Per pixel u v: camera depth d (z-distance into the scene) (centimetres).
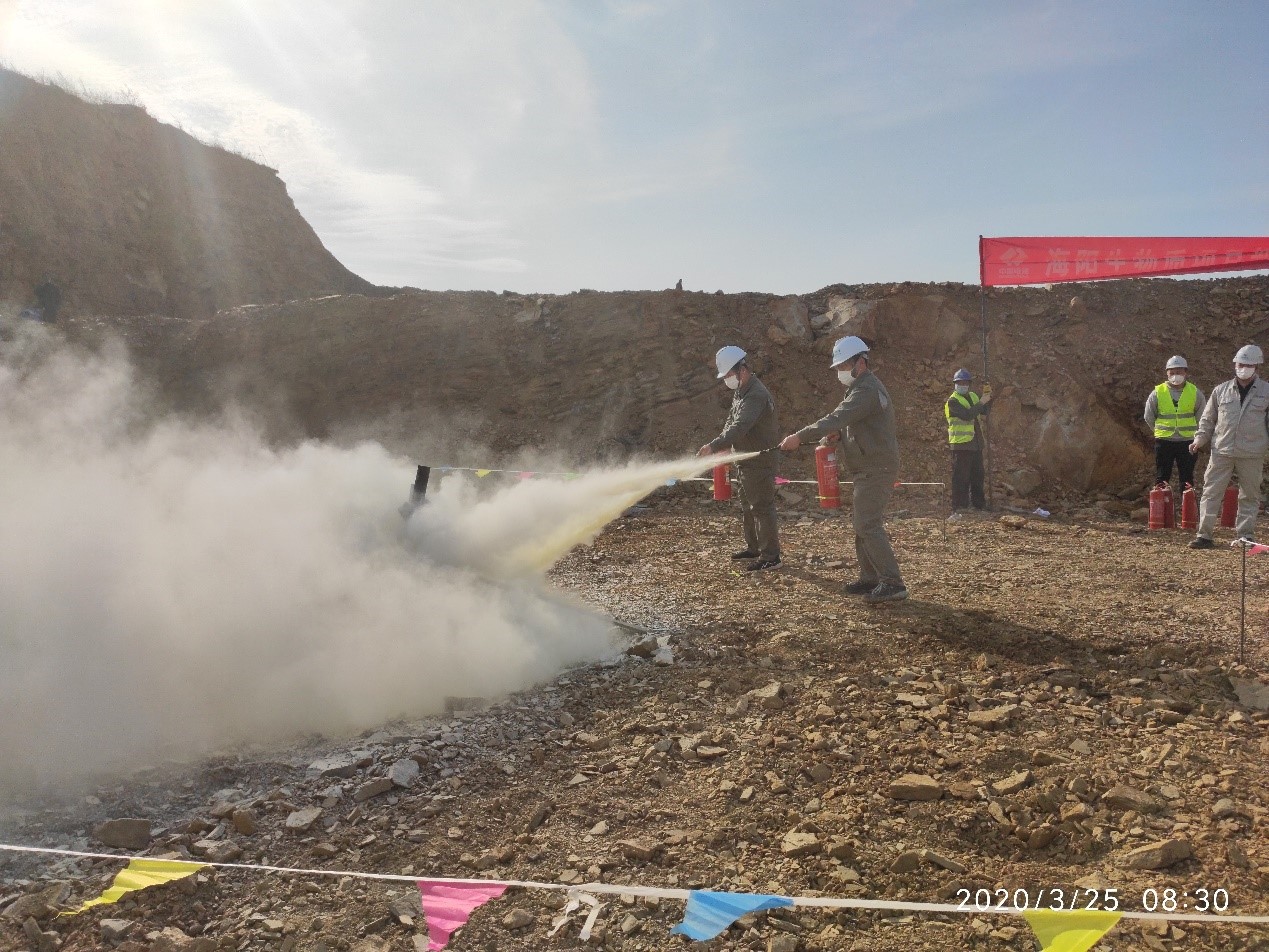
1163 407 1170
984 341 1259
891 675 571
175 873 359
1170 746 458
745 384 828
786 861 374
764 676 574
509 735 499
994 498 1341
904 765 452
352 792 437
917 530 1092
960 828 396
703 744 483
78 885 360
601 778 450
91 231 2775
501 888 356
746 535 904
